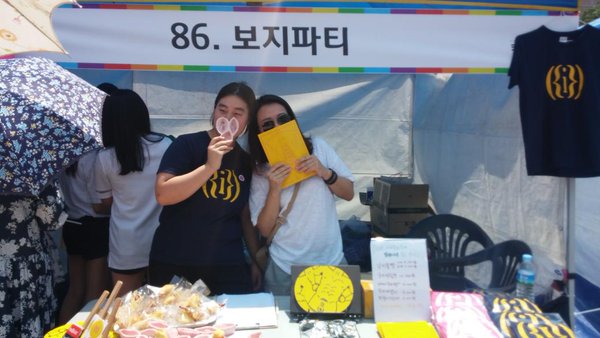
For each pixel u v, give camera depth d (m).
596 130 2.57
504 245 2.90
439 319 1.88
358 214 4.52
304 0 2.59
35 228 2.24
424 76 4.30
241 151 2.50
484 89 3.47
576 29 2.66
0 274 2.09
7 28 1.92
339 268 2.12
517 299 2.00
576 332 3.67
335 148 4.42
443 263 2.96
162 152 2.70
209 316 1.91
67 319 3.00
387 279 2.05
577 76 2.62
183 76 3.80
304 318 2.01
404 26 2.62
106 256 3.03
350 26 2.61
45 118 1.88
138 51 2.58
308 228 2.43
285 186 2.41
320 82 4.11
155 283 2.38
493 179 3.42
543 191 3.00
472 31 2.65
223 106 2.35
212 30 2.58
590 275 4.03
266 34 2.60
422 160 4.38
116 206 2.71
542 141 2.65
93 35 2.56
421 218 3.99
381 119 4.40
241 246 2.46
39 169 1.82
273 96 2.51
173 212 2.36
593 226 3.99
